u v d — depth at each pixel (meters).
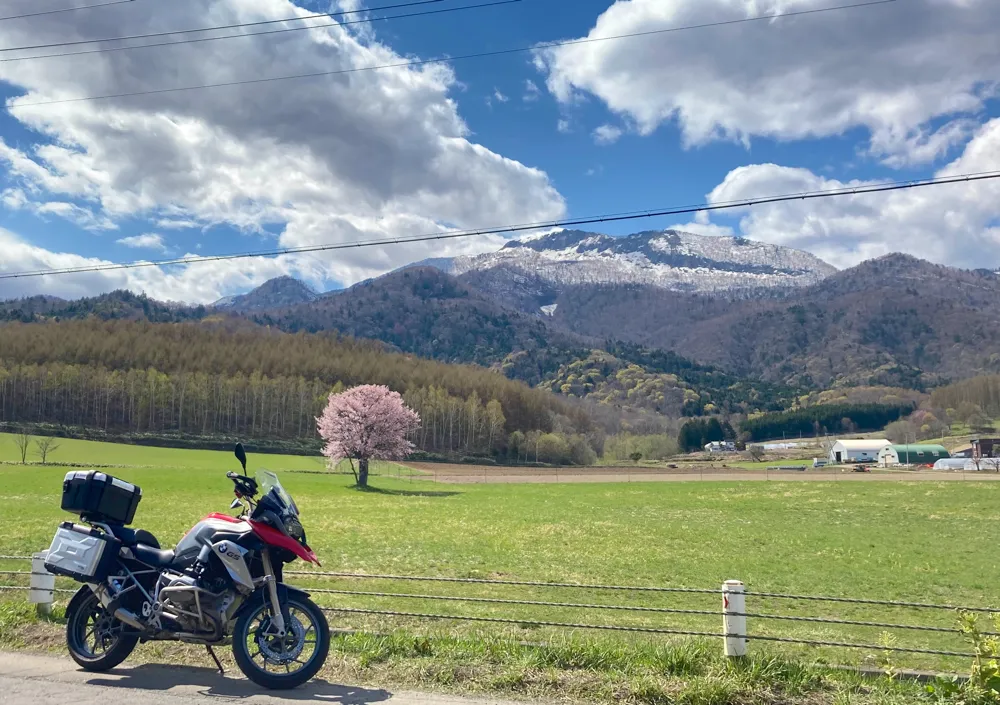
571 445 152.88
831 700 8.00
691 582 22.25
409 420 83.38
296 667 9.09
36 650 10.04
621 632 12.15
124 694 7.98
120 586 8.85
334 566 23.11
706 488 79.50
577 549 29.86
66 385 163.25
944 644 13.63
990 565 27.16
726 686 8.06
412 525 38.78
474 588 19.05
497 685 8.44
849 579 23.73
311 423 169.50
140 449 129.75
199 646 9.91
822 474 106.00
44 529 28.47
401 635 10.16
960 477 92.50
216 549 8.38
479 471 116.75
